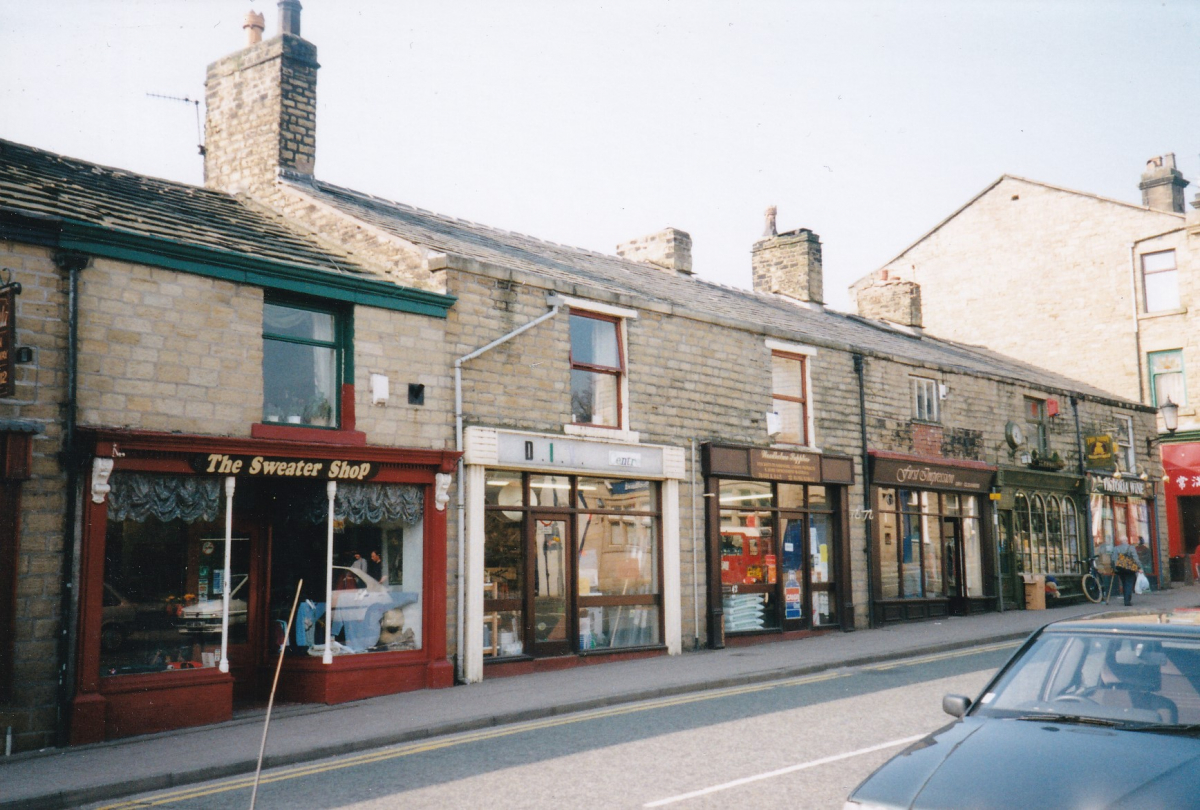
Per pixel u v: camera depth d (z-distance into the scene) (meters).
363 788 7.35
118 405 9.94
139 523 10.22
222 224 12.67
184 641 10.45
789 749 8.23
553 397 14.24
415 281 13.34
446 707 10.65
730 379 17.06
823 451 18.53
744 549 16.97
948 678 12.32
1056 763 4.53
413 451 12.17
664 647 15.27
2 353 8.90
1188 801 4.12
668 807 6.56
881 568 19.73
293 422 11.61
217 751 8.62
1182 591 27.64
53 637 9.23
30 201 10.15
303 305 11.87
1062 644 5.79
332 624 11.62
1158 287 31.33
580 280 15.42
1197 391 30.31
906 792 4.46
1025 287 33.62
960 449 22.41
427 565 12.46
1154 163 34.28
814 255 24.52
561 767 7.81
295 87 15.83
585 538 14.59
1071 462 26.28
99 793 7.41
